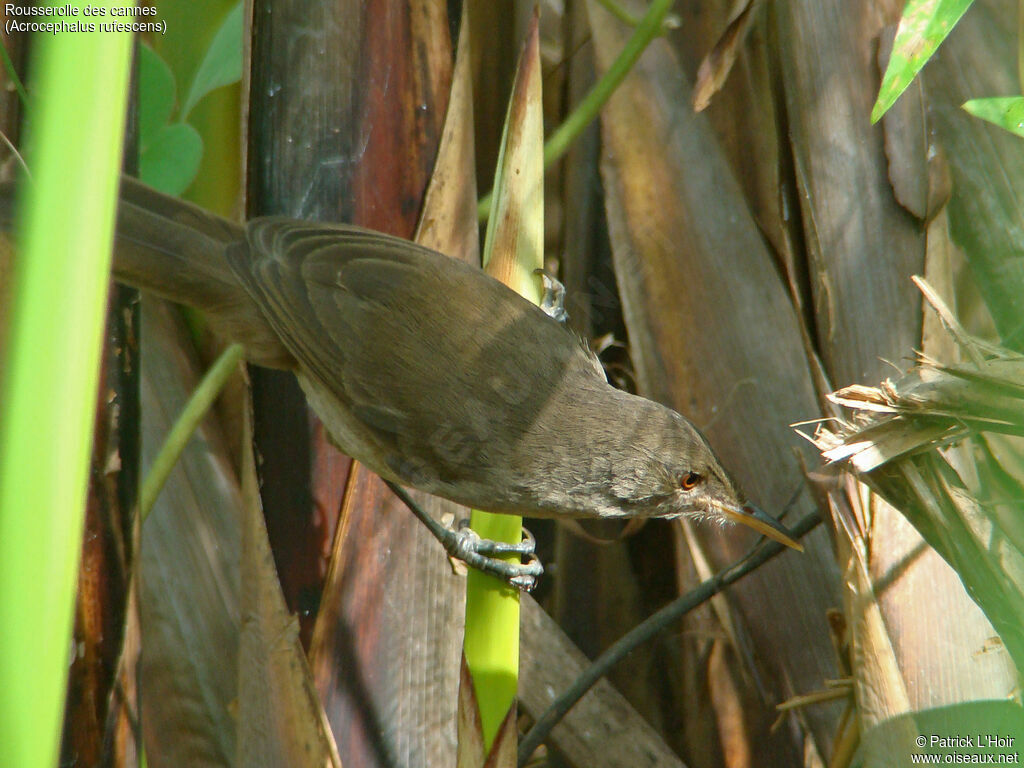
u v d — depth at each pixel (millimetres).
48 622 2275
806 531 7715
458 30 7094
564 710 7848
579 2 10625
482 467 7480
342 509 6910
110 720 5238
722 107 9328
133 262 7219
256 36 7020
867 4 7656
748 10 7348
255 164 7293
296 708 6262
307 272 7195
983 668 6152
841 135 7566
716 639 9492
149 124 7973
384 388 7211
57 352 2271
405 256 7293
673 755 8734
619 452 7754
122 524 5305
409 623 6891
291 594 6793
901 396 5180
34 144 2285
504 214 7234
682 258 8906
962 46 8789
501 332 7520
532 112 6762
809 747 8891
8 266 4176
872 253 7414
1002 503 5453
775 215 8891
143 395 8805
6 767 2232
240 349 7465
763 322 8680
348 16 6918
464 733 5633
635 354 8945
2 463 2260
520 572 7117
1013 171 8117
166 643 8148
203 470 8656
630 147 9164
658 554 10211
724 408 8672
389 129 7180
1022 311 7590
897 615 6199
